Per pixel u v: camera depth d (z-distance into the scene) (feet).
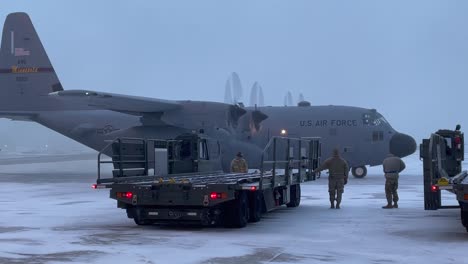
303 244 30.96
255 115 81.76
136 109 81.20
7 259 27.04
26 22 103.19
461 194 32.19
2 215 46.06
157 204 36.73
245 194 38.52
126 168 41.93
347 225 38.78
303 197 61.62
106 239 33.17
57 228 38.22
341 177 49.57
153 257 27.48
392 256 27.37
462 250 28.89
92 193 67.77
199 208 36.63
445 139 45.88
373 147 89.51
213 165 50.96
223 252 28.68
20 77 102.89
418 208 49.67
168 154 47.42
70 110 99.71
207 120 76.48
